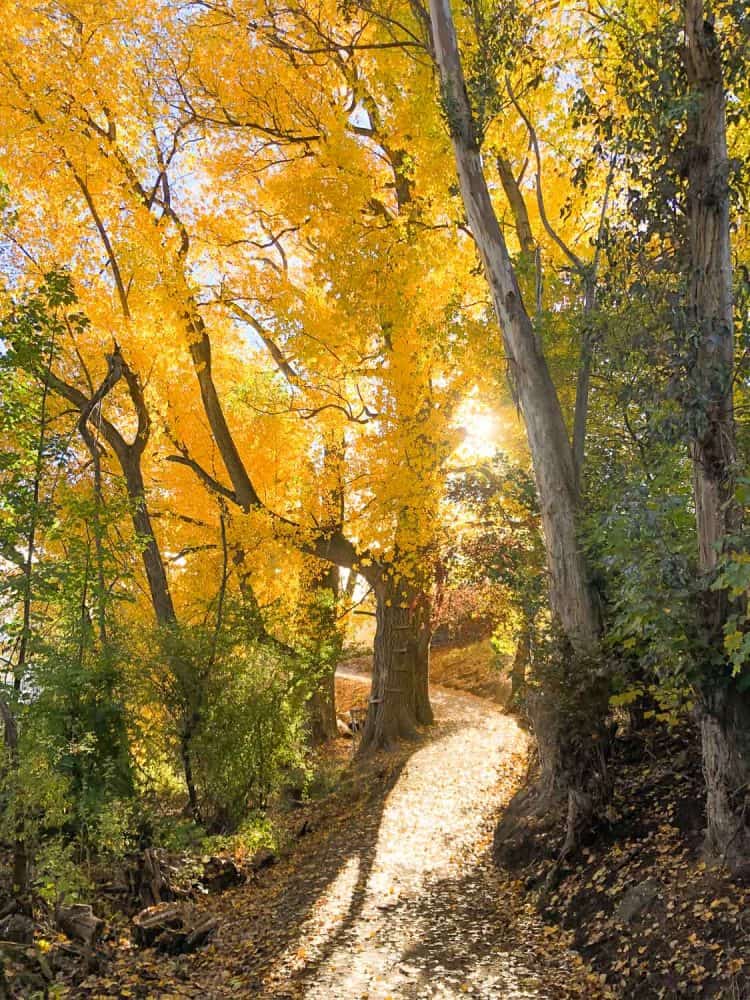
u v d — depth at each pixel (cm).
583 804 700
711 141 562
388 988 521
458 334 1024
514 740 1522
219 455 1577
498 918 658
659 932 498
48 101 1195
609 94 754
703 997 420
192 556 1552
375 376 1218
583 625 748
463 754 1412
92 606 816
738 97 685
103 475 1395
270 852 974
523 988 507
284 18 1203
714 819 538
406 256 1123
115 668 805
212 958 642
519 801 863
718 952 444
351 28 1223
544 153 1059
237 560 1439
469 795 1124
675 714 623
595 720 709
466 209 834
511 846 779
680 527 623
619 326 641
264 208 1398
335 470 1437
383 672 1580
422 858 862
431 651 3234
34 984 536
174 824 861
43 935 608
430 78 1052
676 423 540
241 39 1202
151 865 787
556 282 884
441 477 1239
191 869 810
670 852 593
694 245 566
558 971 530
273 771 1045
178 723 951
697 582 530
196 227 1334
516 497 1088
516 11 812
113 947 638
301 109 1274
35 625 751
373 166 1312
